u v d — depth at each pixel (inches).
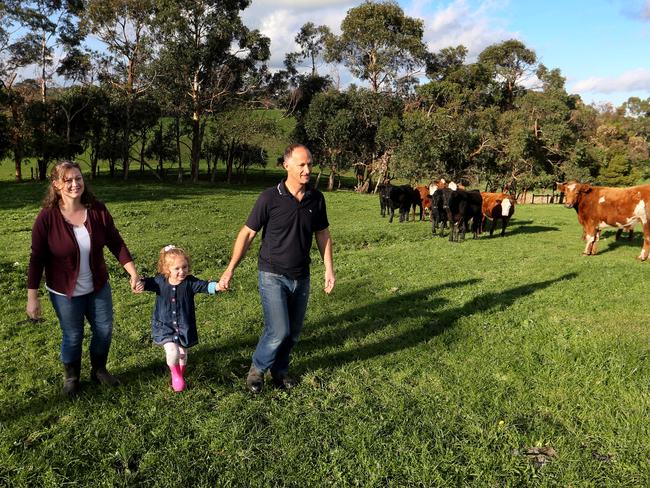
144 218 773.3
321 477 136.5
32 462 140.7
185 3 1738.4
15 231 622.2
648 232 446.6
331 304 301.6
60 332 252.7
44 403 175.5
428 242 581.9
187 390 183.0
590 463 140.8
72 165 163.0
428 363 208.7
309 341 237.8
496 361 209.6
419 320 265.7
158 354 220.8
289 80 2174.0
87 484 132.9
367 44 1952.5
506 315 273.3
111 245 179.8
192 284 178.7
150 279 179.2
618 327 249.8
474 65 2006.6
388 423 161.2
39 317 170.1
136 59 1823.3
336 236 613.9
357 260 455.5
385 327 255.3
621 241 583.8
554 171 1792.6
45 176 1804.9
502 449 148.2
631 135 3297.2
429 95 1892.2
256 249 509.4
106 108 1790.1
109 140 1895.9
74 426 159.5
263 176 2365.9
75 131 1803.6
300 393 182.7
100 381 188.9
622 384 185.6
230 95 1974.7
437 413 166.9
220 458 144.1
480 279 365.7
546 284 345.1
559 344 227.5
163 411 168.4
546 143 1780.3
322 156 2060.8
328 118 1923.0
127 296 324.8
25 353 224.7
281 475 136.7
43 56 1786.4
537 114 1744.6
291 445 149.3
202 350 225.3
